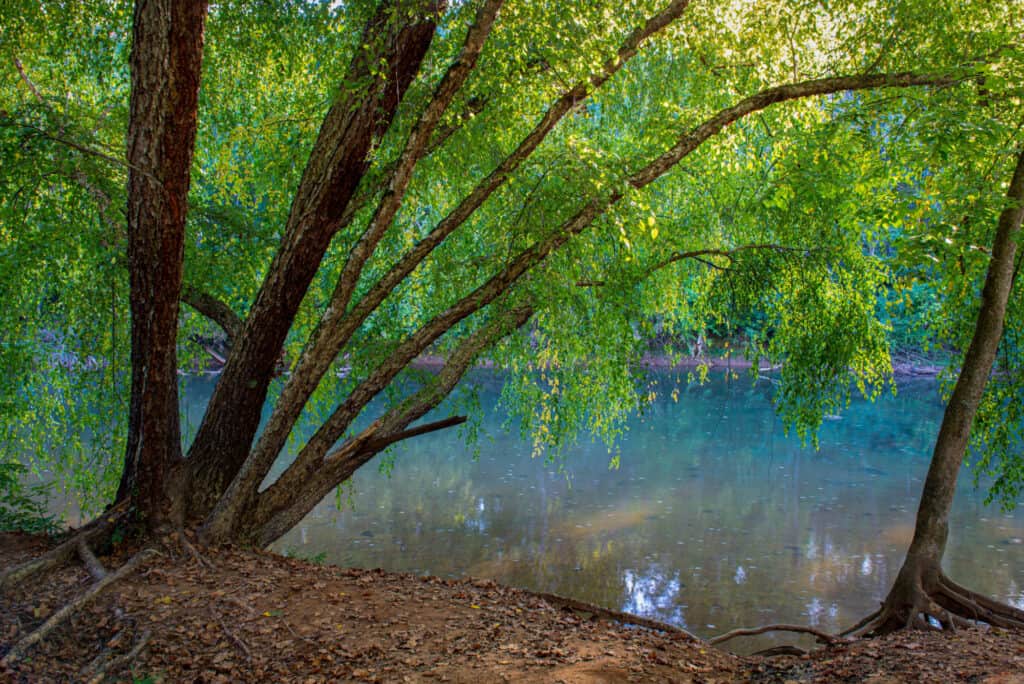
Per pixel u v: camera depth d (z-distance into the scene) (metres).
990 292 7.15
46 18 8.50
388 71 7.40
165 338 6.73
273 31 8.73
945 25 7.79
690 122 8.43
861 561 10.82
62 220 7.68
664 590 9.68
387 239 9.02
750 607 9.15
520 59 7.32
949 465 7.00
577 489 14.88
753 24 8.70
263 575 6.66
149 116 6.06
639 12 7.88
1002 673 4.47
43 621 5.57
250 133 9.53
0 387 8.24
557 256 7.70
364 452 8.27
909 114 6.99
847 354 8.46
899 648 5.43
